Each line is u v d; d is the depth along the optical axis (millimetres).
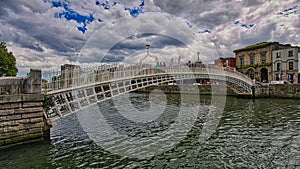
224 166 9781
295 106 28203
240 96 42062
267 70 56562
